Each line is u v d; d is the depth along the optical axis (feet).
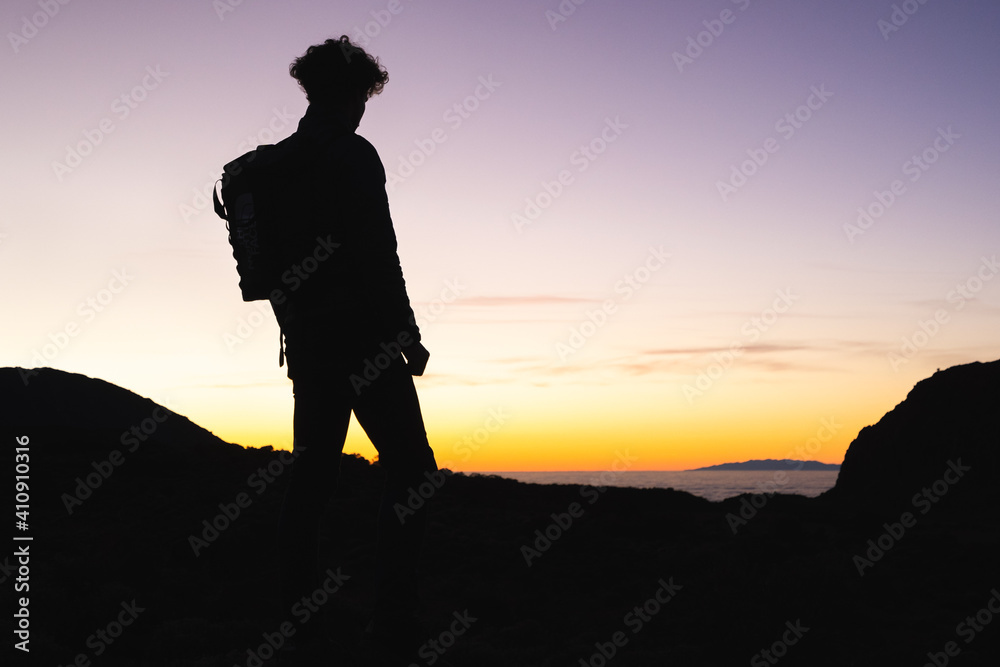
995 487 150.10
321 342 8.22
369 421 8.51
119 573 32.71
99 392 267.59
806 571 30.42
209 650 18.22
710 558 50.26
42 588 23.50
